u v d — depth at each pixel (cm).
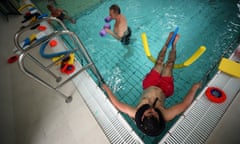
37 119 197
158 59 216
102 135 167
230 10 319
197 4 351
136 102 232
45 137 179
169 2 374
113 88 254
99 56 303
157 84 189
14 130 191
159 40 306
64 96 195
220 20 306
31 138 182
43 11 437
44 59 260
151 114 133
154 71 204
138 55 290
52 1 461
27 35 321
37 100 216
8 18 386
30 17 369
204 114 158
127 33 280
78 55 269
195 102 167
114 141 160
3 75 254
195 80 239
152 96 172
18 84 242
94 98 197
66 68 230
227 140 141
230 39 272
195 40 288
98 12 394
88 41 332
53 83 226
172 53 217
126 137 160
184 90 233
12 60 278
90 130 173
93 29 355
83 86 212
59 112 196
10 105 217
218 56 255
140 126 135
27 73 134
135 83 254
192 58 206
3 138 174
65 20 384
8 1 369
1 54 291
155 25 333
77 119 185
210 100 165
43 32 312
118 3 405
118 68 279
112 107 182
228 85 170
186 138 148
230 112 155
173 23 327
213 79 178
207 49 269
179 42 290
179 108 155
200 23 312
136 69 272
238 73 172
